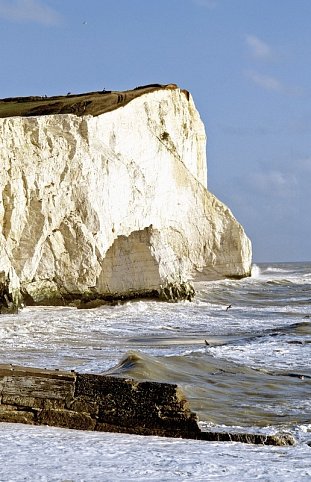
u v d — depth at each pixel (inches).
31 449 496.1
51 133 2071.9
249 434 582.6
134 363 898.1
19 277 1899.6
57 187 2046.0
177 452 513.0
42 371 593.9
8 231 1902.1
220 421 677.3
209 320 1729.8
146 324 1611.7
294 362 1013.8
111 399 586.6
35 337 1338.6
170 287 2153.1
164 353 1107.9
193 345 1251.8
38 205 1969.7
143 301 2117.4
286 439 579.2
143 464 467.8
